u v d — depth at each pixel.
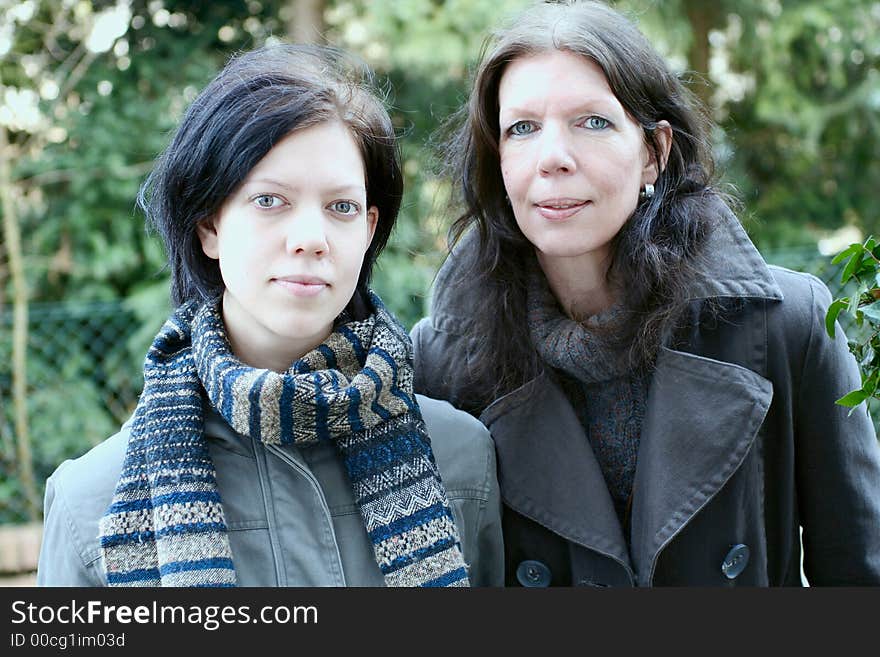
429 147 1.94
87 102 5.73
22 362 4.84
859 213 6.70
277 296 1.31
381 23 5.41
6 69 5.62
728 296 1.57
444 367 1.72
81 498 1.39
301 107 1.30
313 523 1.38
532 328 1.62
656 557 1.53
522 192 1.51
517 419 1.62
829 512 1.65
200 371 1.36
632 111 1.50
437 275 1.75
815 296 1.62
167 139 1.55
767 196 6.66
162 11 6.00
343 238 1.33
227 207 1.33
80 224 5.57
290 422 1.32
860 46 6.20
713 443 1.55
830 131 6.46
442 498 1.41
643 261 1.53
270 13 6.17
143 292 5.02
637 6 5.42
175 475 1.31
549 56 1.48
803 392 1.61
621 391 1.63
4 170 5.37
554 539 1.64
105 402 5.04
